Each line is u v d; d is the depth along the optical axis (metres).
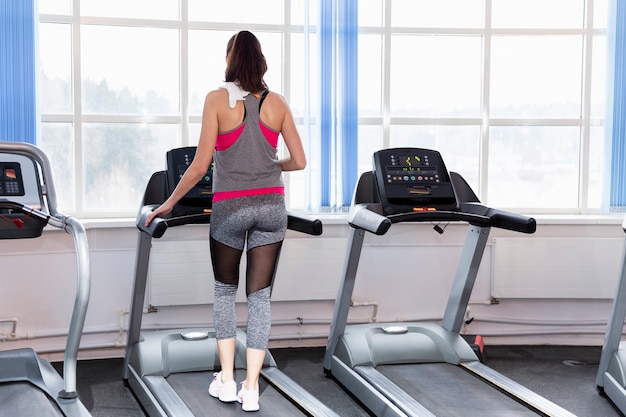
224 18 4.67
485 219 3.72
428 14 4.83
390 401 3.40
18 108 4.21
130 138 4.62
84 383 3.96
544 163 4.95
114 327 4.43
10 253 4.23
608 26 4.68
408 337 4.10
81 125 4.50
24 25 4.18
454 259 4.75
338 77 4.59
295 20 4.68
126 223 4.38
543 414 3.20
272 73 4.74
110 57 4.56
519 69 4.91
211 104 3.11
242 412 3.21
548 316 4.82
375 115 4.82
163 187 3.80
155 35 4.62
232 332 3.35
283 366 4.32
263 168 3.17
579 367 4.33
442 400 3.39
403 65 4.85
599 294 4.73
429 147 4.89
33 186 3.46
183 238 4.49
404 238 4.71
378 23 4.78
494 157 4.94
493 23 4.87
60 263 4.32
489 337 4.80
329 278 4.62
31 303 4.29
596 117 4.88
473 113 4.92
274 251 3.27
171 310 4.54
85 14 4.47
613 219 4.70
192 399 3.38
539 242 4.68
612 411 3.61
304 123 4.63
